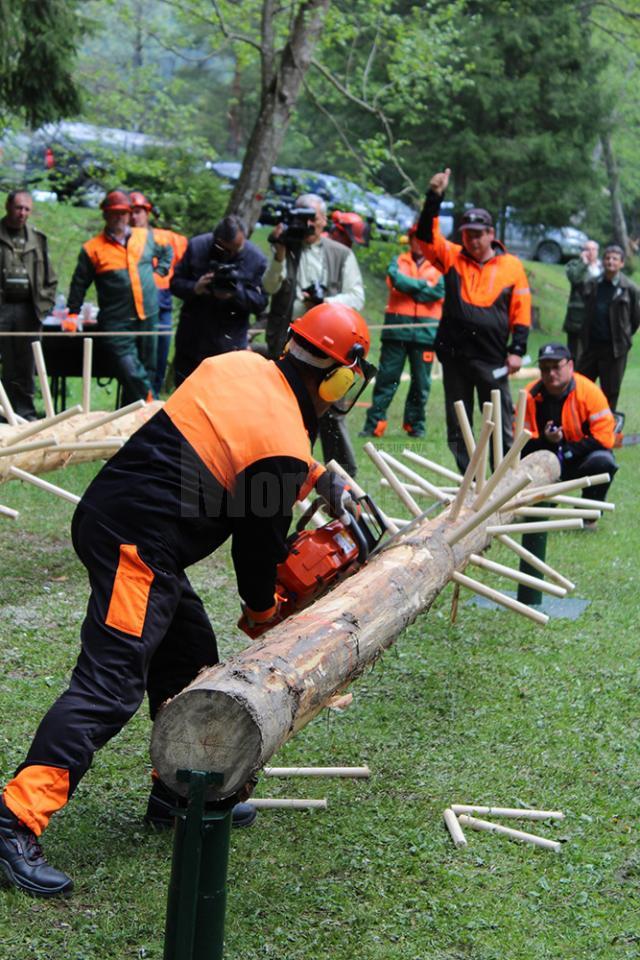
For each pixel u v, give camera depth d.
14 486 7.76
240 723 2.53
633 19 20.22
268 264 7.72
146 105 16.81
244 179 11.74
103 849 3.46
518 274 7.96
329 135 20.12
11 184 16.16
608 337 10.39
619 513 8.34
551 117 19.73
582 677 5.11
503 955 3.04
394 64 13.73
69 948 2.95
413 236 7.97
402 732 4.45
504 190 20.27
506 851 3.60
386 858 3.51
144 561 3.15
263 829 3.67
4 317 8.89
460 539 3.93
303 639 2.96
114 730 3.17
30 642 5.11
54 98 11.13
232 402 3.16
